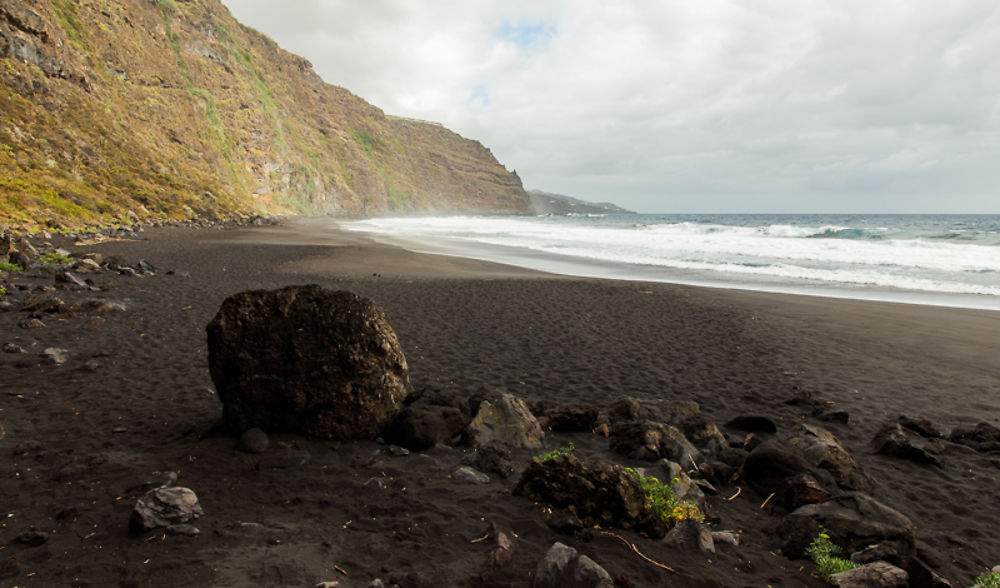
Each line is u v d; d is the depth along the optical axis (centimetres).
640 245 3450
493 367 841
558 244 3562
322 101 16538
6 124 3522
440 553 340
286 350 529
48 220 2719
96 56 5453
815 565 356
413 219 9606
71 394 632
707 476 488
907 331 1186
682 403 623
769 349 1024
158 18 7488
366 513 391
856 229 4003
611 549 354
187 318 1077
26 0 4328
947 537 405
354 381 531
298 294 550
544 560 315
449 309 1312
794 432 555
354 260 2356
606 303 1447
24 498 388
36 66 4191
